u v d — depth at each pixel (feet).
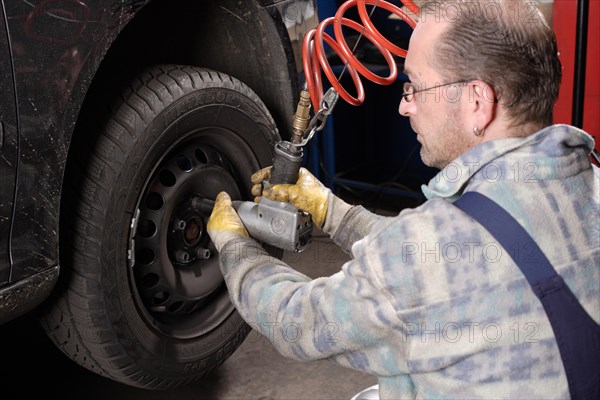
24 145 4.20
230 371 6.69
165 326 5.63
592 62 8.86
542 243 3.11
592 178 3.35
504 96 3.21
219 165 5.75
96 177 4.84
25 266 4.37
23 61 4.10
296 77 6.08
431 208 3.22
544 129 3.24
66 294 5.01
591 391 3.18
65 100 4.37
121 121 4.91
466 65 3.21
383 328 3.27
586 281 3.16
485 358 3.16
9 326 7.46
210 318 5.94
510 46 3.14
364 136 11.25
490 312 3.10
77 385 6.57
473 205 3.16
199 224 5.66
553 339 3.12
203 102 5.31
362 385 6.48
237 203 4.64
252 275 3.94
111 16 4.53
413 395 3.51
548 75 3.20
